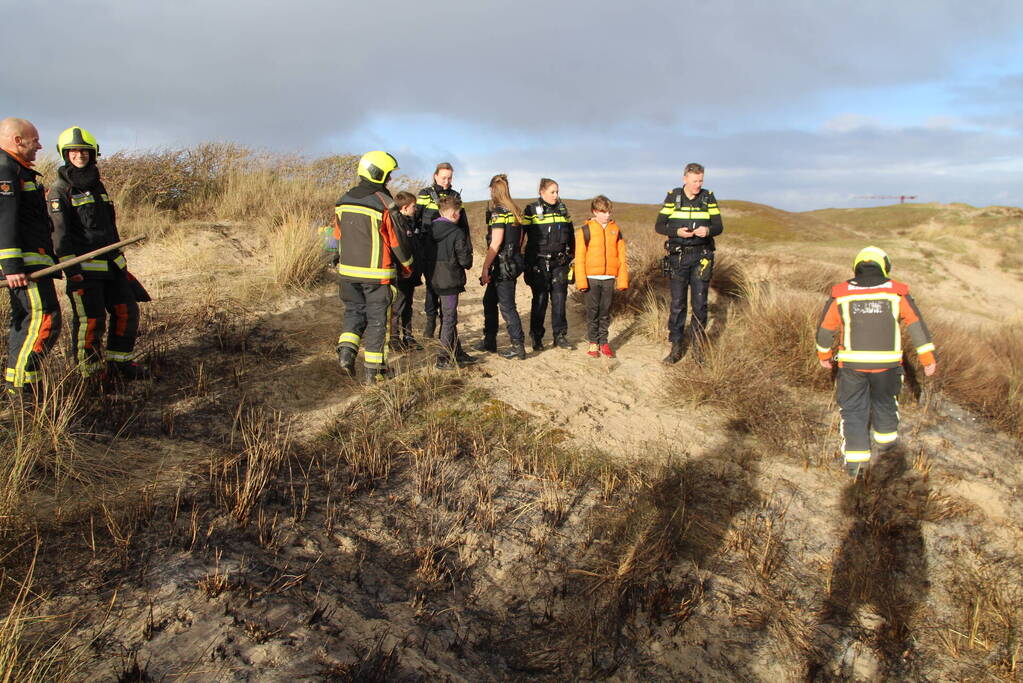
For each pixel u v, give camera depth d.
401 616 3.09
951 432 5.68
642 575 3.64
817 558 4.09
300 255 7.12
